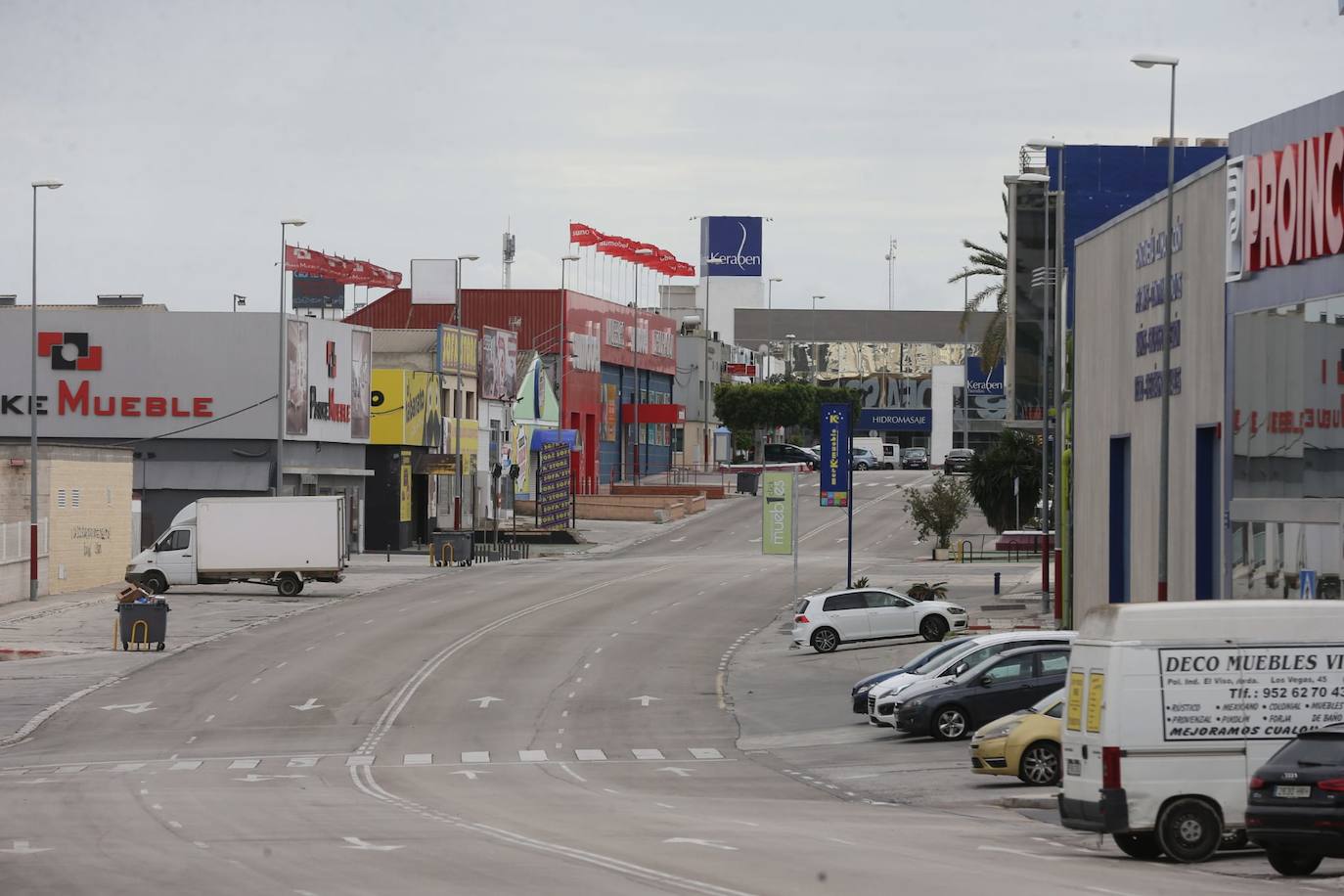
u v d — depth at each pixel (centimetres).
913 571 16162
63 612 12712
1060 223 11625
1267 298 7375
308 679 9750
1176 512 8638
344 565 14075
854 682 9800
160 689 9412
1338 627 4428
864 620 11138
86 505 14512
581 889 3562
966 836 4819
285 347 16725
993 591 14212
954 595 13912
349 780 6631
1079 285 11056
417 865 4034
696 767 7119
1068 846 4691
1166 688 4372
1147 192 13188
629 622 12362
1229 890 3694
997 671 7638
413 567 16762
